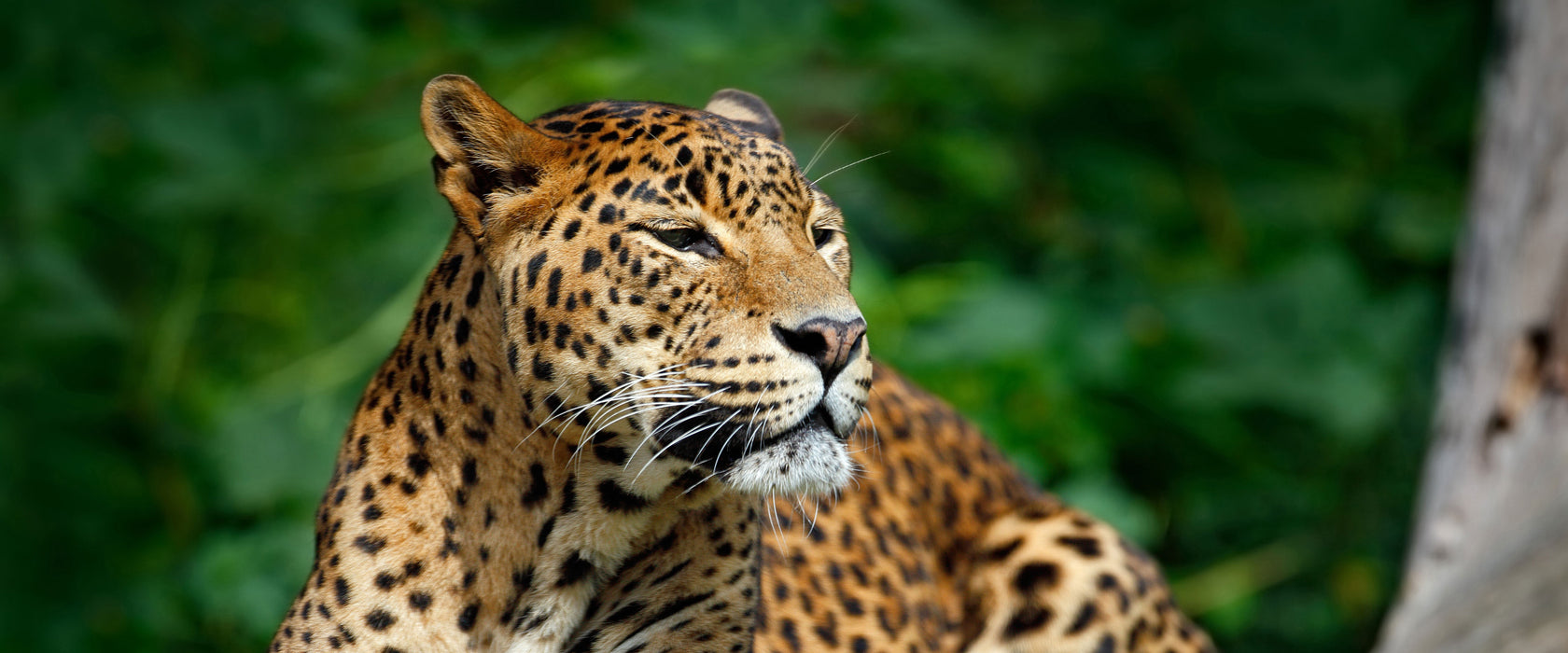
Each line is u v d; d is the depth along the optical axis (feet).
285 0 39.93
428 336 18.17
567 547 17.89
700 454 16.99
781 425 16.46
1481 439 22.40
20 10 39.06
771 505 21.16
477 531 17.70
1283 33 40.57
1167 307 38.22
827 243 18.52
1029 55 38.52
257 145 39.22
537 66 38.01
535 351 16.92
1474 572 19.44
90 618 36.94
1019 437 34.58
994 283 37.65
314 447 36.29
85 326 38.22
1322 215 41.27
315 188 39.09
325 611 17.70
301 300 40.60
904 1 38.29
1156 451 38.55
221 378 40.32
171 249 40.73
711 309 16.62
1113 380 37.14
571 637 18.56
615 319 16.62
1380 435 38.55
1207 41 40.47
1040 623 23.40
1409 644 18.74
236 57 40.40
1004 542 24.08
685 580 18.42
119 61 40.34
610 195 16.67
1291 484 38.68
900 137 40.50
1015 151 40.86
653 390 16.65
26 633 36.35
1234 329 37.42
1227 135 41.45
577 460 17.42
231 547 35.81
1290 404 36.63
